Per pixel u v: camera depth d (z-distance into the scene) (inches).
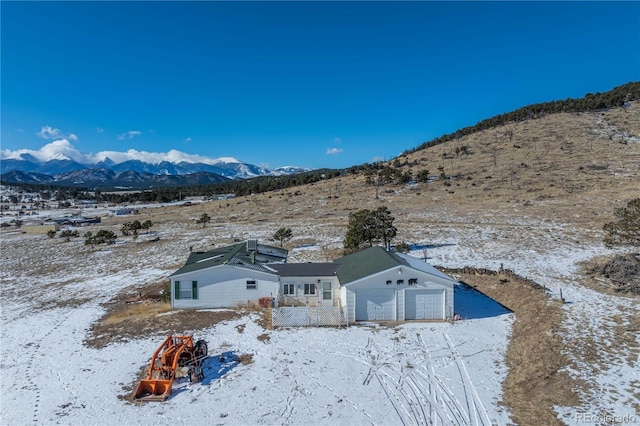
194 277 973.2
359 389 584.7
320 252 1625.2
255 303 968.9
